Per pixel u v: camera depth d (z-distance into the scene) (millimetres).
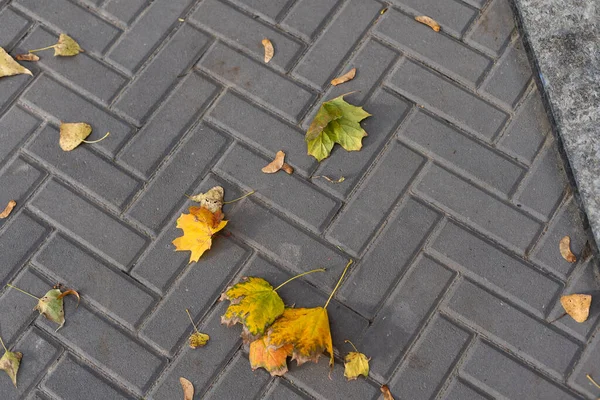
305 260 1847
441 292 1820
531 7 1915
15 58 1975
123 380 1806
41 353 1824
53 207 1894
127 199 1892
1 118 1947
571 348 1784
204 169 1902
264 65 1952
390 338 1804
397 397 1775
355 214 1864
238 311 1763
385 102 1918
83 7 2006
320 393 1784
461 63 1930
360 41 1957
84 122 1934
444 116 1904
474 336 1797
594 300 1799
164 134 1924
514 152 1877
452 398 1772
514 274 1820
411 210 1860
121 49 1976
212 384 1797
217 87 1947
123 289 1848
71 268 1863
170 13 1993
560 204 1847
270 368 1761
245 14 1985
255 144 1910
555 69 1879
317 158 1880
